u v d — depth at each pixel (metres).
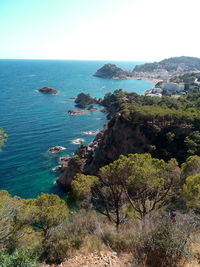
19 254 8.07
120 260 8.80
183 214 13.02
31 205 16.83
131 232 10.98
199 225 11.30
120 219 18.44
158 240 8.19
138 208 18.20
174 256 7.94
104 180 19.64
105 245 10.23
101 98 135.62
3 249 12.06
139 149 49.97
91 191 20.14
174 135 46.28
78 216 16.06
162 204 18.45
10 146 61.84
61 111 103.50
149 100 93.31
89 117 98.00
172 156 43.69
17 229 14.77
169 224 8.76
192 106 70.19
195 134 44.00
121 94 118.44
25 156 56.84
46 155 58.00
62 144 65.94
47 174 49.69
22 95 132.38
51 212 16.34
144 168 17.69
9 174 48.75
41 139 68.69
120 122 54.91
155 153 45.88
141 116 52.62
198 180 15.16
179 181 18.72
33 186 45.41
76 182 19.66
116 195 19.44
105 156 53.56
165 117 50.94
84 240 10.88
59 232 12.25
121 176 18.55
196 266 7.71
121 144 53.19
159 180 17.31
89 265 8.70
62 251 10.17
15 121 83.75
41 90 146.00
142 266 7.86
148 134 49.72
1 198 14.66
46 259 10.02
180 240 8.24
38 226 16.44
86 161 55.12
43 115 94.69
